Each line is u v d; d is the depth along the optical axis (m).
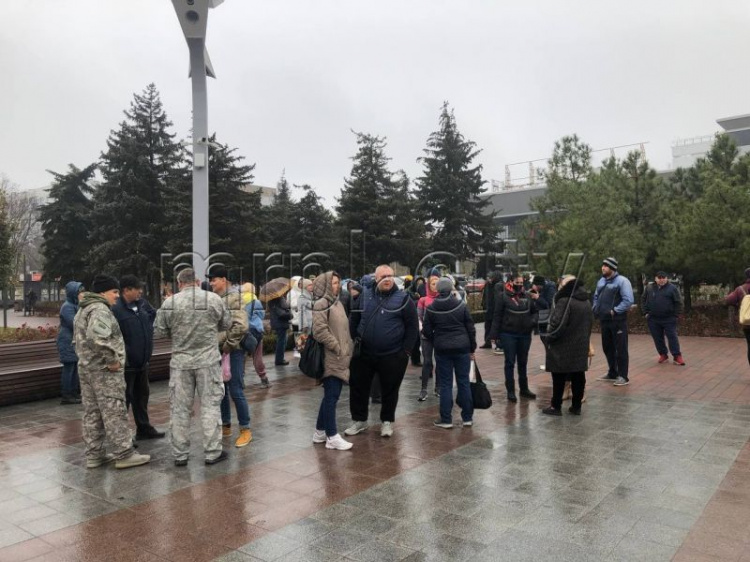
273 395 8.05
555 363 6.54
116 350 4.84
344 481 4.58
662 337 10.42
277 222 28.80
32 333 14.91
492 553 3.34
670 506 3.98
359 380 5.97
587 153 18.97
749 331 8.55
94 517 3.93
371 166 26.97
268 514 3.94
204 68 9.62
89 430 4.97
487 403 6.22
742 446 5.34
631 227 16.05
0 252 20.94
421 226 26.89
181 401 5.01
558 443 5.55
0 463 5.13
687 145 43.34
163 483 4.58
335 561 3.26
